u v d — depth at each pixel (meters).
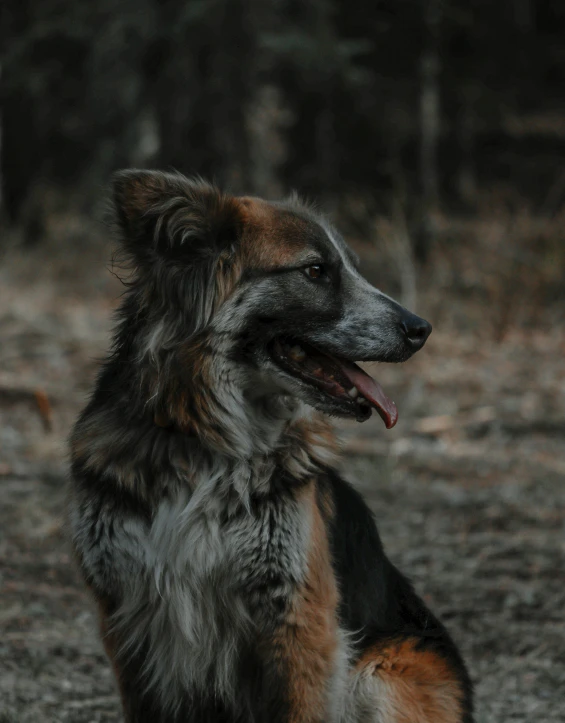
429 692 6.81
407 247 25.61
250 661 6.57
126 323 6.64
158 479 6.35
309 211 7.00
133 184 6.33
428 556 11.05
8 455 14.09
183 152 33.41
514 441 15.33
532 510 12.37
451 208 35.03
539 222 26.45
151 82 34.06
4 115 34.28
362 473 13.57
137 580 6.36
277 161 32.22
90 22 32.81
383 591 7.15
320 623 6.32
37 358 19.48
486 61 40.66
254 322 6.47
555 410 16.64
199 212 6.38
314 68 31.14
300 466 6.41
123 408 6.47
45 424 14.65
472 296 24.33
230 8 30.44
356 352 6.62
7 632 9.00
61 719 7.60
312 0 30.94
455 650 7.32
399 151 37.78
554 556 11.03
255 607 6.38
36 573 10.33
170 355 6.34
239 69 31.05
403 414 16.55
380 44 37.75
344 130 37.66
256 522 6.31
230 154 31.42
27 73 34.25
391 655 6.82
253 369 6.48
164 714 6.79
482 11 39.78
